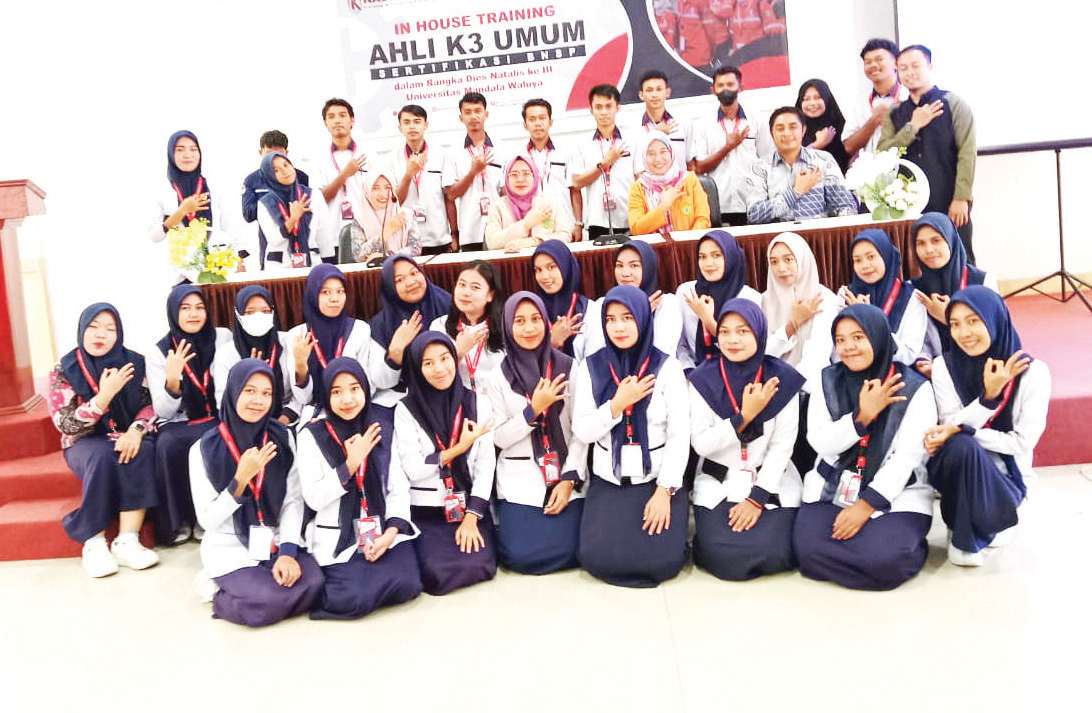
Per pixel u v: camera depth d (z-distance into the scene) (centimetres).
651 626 274
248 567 306
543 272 373
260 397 306
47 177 618
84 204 622
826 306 354
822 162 426
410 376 321
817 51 600
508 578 321
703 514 314
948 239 348
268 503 310
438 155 518
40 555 375
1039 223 600
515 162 461
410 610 300
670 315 367
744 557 300
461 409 325
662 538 304
